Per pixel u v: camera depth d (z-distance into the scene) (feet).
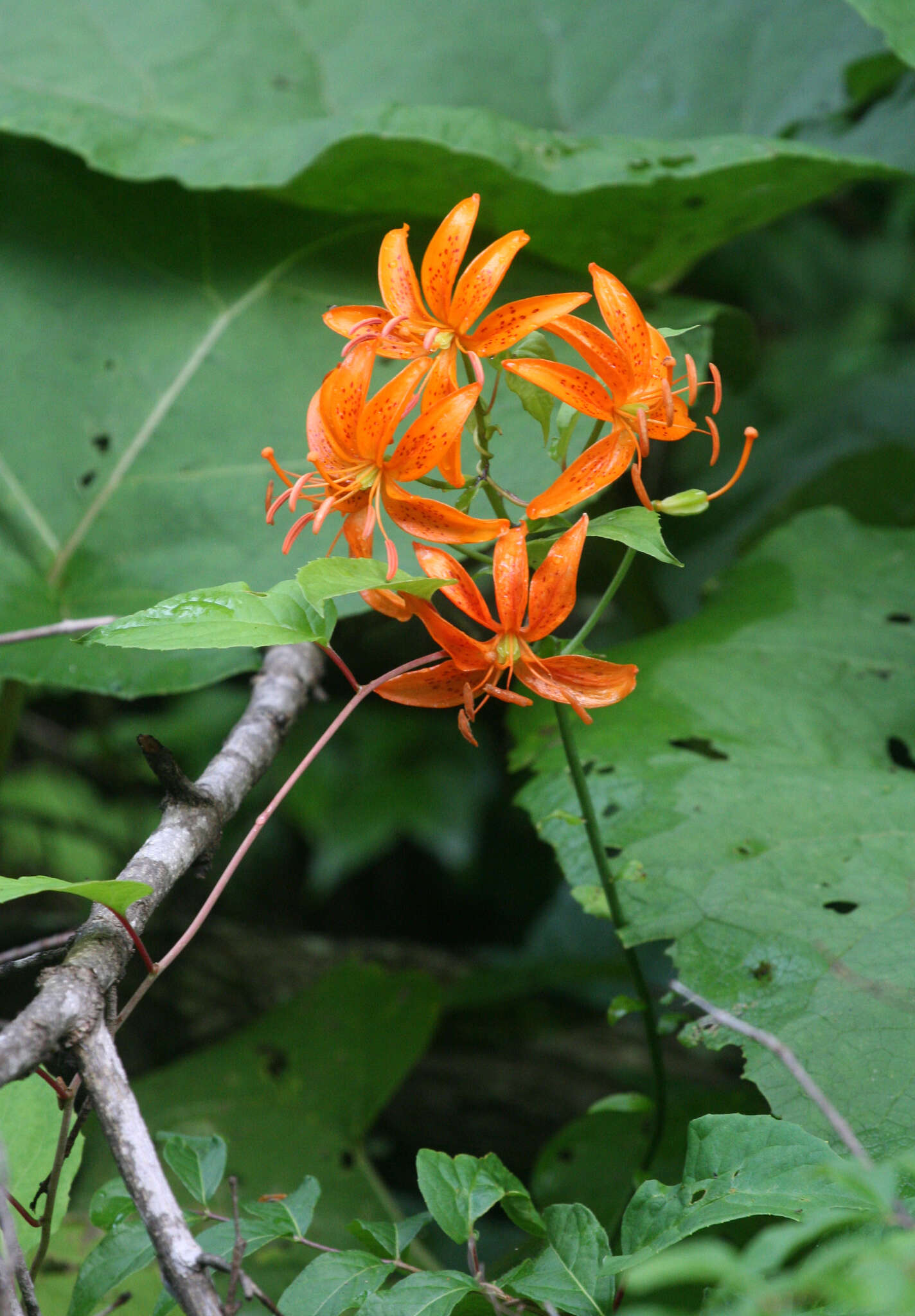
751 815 5.49
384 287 4.96
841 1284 4.50
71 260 6.42
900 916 5.27
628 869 5.27
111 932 4.91
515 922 11.74
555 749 5.70
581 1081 6.82
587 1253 4.90
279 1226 4.99
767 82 7.70
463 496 5.01
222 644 4.92
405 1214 6.56
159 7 7.41
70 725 9.70
